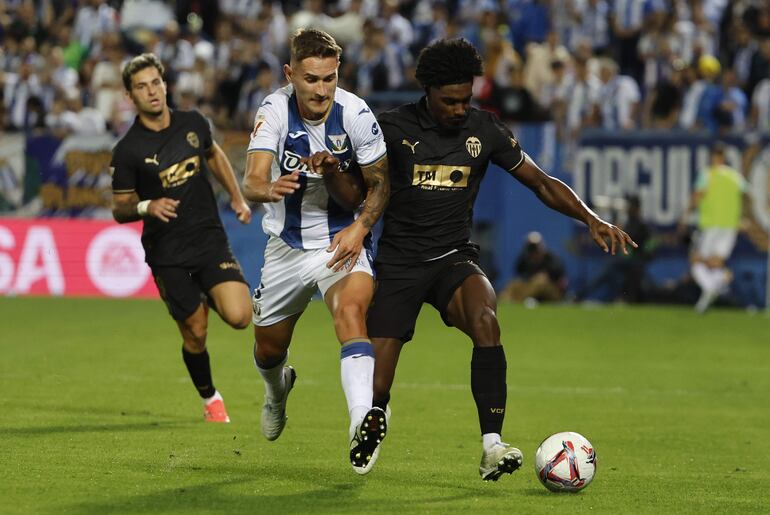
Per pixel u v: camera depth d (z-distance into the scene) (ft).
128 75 58.08
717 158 121.08
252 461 47.26
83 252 128.47
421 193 45.24
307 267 44.39
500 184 126.82
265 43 154.61
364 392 40.50
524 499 40.75
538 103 134.82
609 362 86.22
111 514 36.91
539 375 79.30
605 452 52.75
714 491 43.42
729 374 81.30
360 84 140.56
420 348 92.22
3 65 155.63
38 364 78.64
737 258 122.93
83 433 53.16
